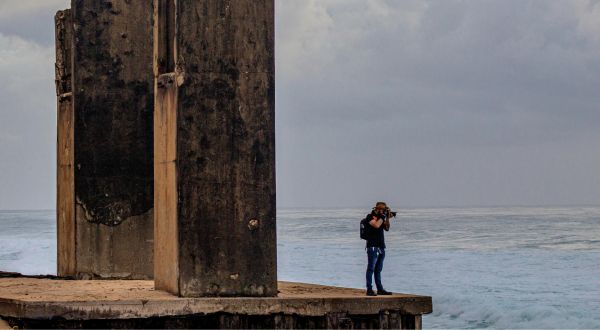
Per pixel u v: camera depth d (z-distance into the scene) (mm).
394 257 55625
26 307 16734
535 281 42281
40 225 120000
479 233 76312
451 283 41906
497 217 111250
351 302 18234
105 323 17047
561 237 69125
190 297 17891
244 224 18312
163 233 18859
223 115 18250
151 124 22812
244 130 18344
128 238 22578
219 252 18172
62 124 23938
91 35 22641
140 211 22656
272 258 18438
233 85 18281
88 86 22578
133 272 22578
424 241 68562
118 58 22688
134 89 22766
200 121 18156
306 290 20141
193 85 18125
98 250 22500
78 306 16844
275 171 18531
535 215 117438
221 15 18234
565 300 35906
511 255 55156
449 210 166000
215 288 18141
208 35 18172
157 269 19297
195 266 18047
